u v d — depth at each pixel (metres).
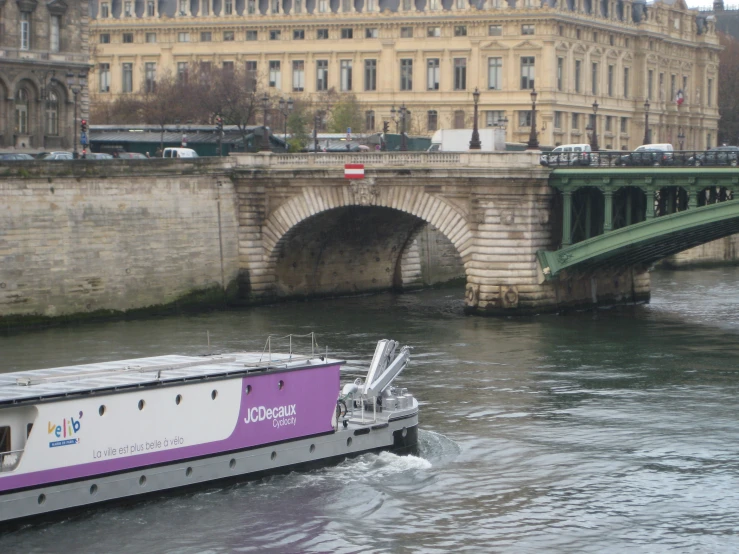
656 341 82.62
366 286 110.38
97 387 48.28
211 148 131.75
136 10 184.12
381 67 174.75
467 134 105.50
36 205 88.31
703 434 59.41
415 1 173.62
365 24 174.75
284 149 131.12
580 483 52.75
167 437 49.69
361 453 55.00
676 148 193.25
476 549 46.34
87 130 114.19
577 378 70.88
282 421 52.59
